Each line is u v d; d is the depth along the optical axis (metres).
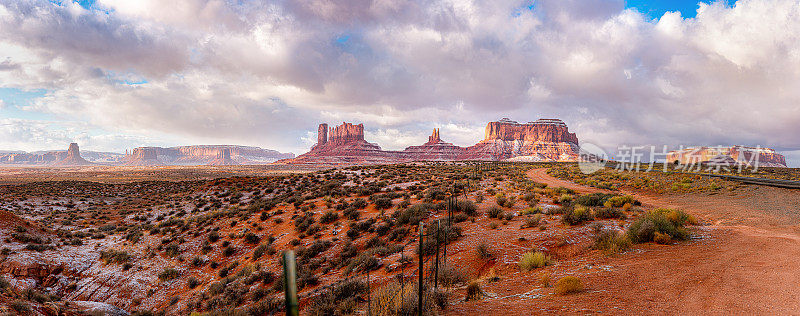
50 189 75.75
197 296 19.66
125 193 72.62
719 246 13.95
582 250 15.14
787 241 14.30
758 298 7.79
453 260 15.26
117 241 31.86
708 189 37.38
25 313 10.62
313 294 14.06
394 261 16.45
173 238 30.41
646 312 7.33
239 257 25.02
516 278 12.16
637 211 23.09
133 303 20.59
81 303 16.92
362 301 11.53
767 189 34.03
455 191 36.06
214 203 48.16
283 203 40.28
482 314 8.02
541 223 20.25
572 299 8.67
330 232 25.05
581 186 46.62
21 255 24.00
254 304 15.50
